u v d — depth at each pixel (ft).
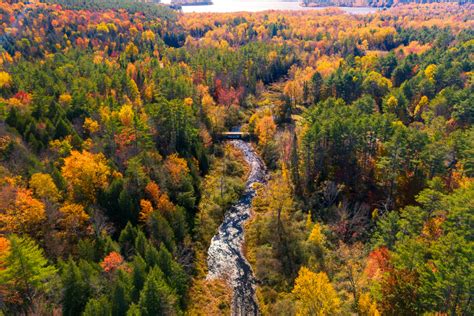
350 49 644.69
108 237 176.55
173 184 244.83
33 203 172.14
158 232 196.34
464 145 231.91
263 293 193.98
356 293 158.61
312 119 298.56
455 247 133.39
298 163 275.80
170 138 297.53
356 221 223.10
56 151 236.63
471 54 464.65
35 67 382.63
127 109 288.92
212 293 195.83
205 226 245.65
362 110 319.68
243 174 321.52
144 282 148.77
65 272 142.20
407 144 234.38
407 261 142.10
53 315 134.00
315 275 142.92
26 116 256.93
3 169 194.08
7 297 130.82
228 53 550.36
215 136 374.43
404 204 232.53
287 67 590.55
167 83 375.25
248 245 233.14
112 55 539.70
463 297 120.98
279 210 235.40
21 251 130.93
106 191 214.28
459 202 162.91
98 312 129.08
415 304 129.18
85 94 314.35
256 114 400.26
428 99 373.61
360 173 262.26
